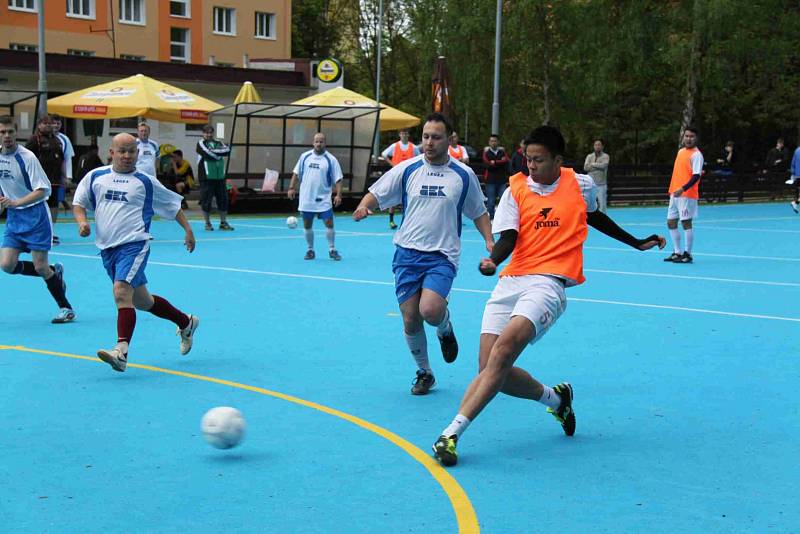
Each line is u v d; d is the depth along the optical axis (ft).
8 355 26.89
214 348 28.27
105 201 25.71
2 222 67.05
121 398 22.38
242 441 18.49
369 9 200.54
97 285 40.47
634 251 59.57
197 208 86.99
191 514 15.24
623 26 132.57
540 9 138.00
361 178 89.66
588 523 15.11
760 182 118.93
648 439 19.71
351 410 21.71
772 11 127.24
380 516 15.25
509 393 19.11
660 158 167.02
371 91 207.92
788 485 16.99
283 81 116.37
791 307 37.32
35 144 55.62
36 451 18.34
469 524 14.97
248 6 171.32
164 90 83.56
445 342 23.50
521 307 18.03
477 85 148.36
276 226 72.64
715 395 23.44
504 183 75.61
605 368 26.30
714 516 15.48
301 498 16.02
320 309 35.29
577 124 148.77
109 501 15.76
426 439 19.56
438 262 22.82
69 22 148.36
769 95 147.64
